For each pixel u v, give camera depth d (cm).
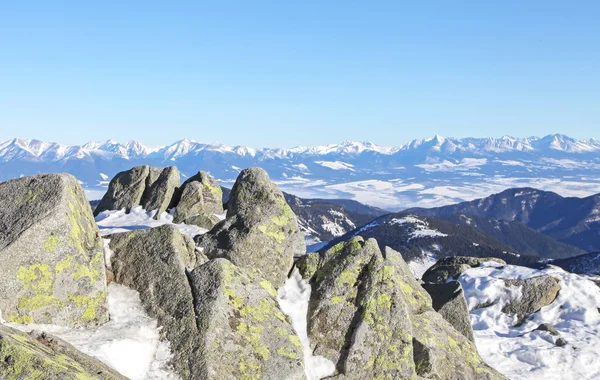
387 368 1712
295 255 1972
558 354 2677
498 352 2728
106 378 1188
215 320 1452
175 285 1553
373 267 1839
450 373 1903
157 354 1400
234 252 1889
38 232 1401
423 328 1945
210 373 1354
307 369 1633
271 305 1630
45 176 1547
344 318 1755
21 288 1350
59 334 1355
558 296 3447
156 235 1678
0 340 1041
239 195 2080
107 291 1537
